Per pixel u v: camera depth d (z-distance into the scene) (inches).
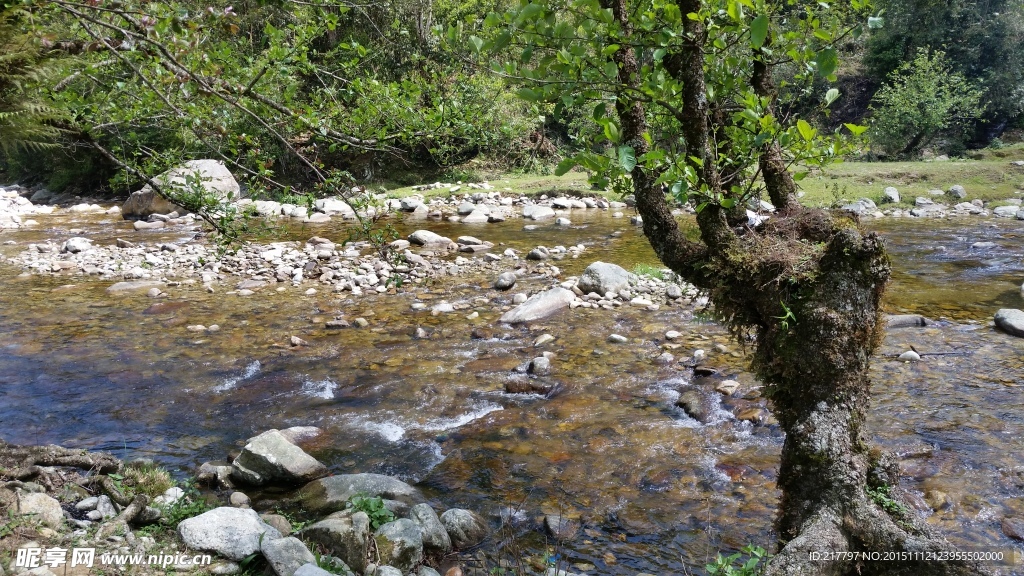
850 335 152.5
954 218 757.9
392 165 1211.9
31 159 1365.7
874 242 154.3
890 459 157.3
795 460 151.5
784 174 188.9
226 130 188.9
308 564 161.6
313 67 187.8
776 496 220.2
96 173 1249.4
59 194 1263.5
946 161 1081.4
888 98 1218.0
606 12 132.5
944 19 1333.7
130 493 204.4
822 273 156.5
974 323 391.5
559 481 235.5
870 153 1212.5
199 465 252.7
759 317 170.1
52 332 415.5
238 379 338.0
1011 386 298.2
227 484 235.6
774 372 164.2
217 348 383.2
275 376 340.5
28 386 331.3
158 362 362.6
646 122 187.2
